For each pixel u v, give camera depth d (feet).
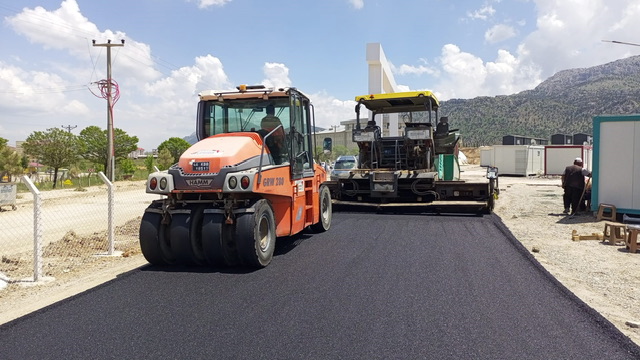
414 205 37.96
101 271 21.94
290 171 23.72
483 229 30.30
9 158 83.56
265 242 21.33
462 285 17.67
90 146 136.15
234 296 16.74
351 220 34.78
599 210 34.24
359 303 15.70
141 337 13.29
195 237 20.76
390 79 83.66
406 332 13.23
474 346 12.30
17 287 19.38
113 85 86.74
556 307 15.24
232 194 20.34
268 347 12.39
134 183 97.76
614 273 20.45
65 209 50.47
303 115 26.18
